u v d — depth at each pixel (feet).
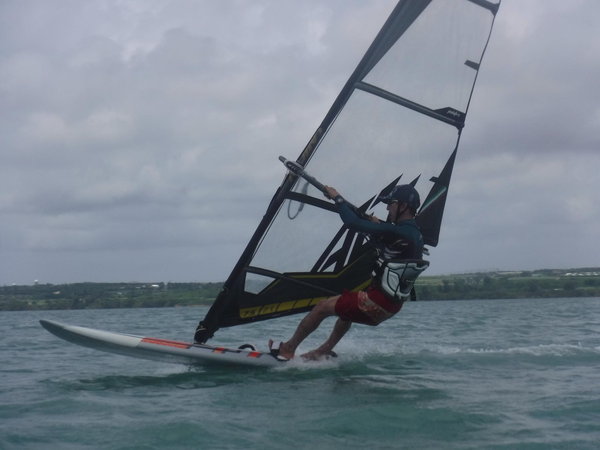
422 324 47.55
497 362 22.75
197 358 21.22
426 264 20.44
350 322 21.85
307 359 22.22
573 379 19.29
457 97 22.97
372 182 22.80
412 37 22.27
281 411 15.23
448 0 22.38
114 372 21.45
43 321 21.22
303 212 22.38
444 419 14.52
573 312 67.05
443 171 23.30
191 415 14.82
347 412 15.08
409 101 22.61
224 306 22.68
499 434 13.43
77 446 12.62
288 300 22.98
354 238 22.71
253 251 22.41
